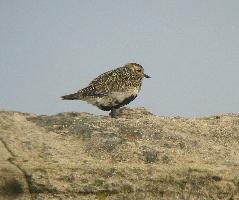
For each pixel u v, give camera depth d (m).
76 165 14.66
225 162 15.79
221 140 17.16
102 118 17.91
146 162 15.45
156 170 14.84
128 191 14.48
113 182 14.47
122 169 14.69
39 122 17.05
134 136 16.53
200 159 15.86
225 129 17.81
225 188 14.99
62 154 15.29
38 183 14.12
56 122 17.09
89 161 15.09
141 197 14.49
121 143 16.03
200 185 14.91
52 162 14.73
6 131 15.92
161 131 16.92
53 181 14.23
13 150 15.03
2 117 16.70
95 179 14.43
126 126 16.97
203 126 17.91
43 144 15.58
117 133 16.55
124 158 15.49
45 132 16.44
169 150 16.06
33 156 14.96
